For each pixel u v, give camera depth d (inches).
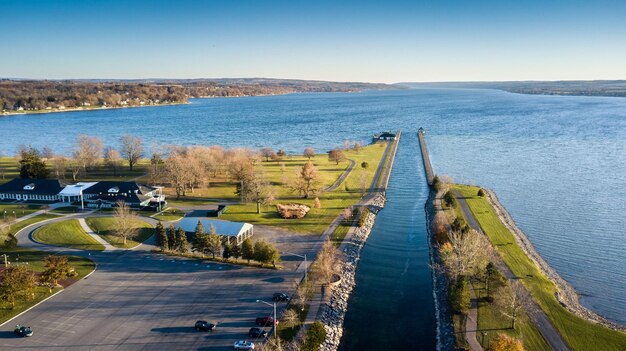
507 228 4562.0
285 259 3870.6
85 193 5644.7
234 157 7012.8
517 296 2844.5
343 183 6594.5
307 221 4884.4
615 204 5447.8
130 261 3826.3
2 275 3161.9
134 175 7347.4
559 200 5649.6
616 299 3257.9
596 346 2556.6
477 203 5383.9
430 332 2866.6
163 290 3287.4
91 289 3304.6
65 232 4488.2
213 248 3873.0
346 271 3698.3
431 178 6943.9
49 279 3282.5
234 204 5556.1
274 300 3117.6
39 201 5743.1
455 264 3376.0
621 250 4106.8
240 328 2787.9
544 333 2687.0
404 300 3284.9
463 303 2901.1
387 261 3993.6
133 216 4862.2
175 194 6072.8
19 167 7854.3
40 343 2628.0
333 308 3080.7
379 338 2802.7
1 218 4992.6
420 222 5059.1
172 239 4025.6
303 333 2733.8
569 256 3993.6
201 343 2628.0
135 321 2869.1
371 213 5255.9
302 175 5905.5
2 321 2866.6
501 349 2311.8
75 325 2827.3
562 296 3213.6
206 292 3255.4
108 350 2564.0
